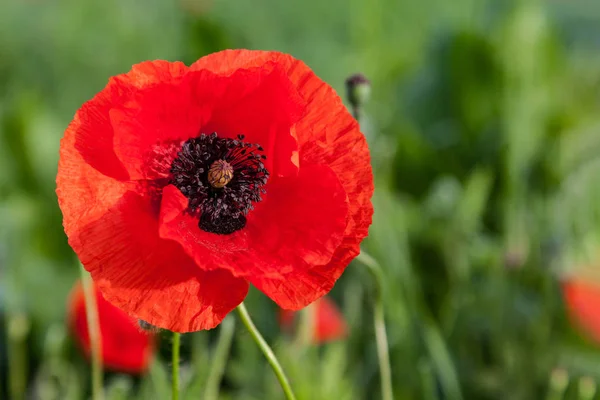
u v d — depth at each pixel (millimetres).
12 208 708
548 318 569
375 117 805
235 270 379
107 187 388
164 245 386
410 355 562
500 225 742
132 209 390
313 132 402
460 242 636
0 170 793
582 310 562
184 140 404
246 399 532
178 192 387
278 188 405
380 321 458
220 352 470
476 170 763
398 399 563
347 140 400
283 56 403
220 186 403
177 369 405
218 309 385
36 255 692
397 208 610
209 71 394
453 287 625
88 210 384
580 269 567
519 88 800
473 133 819
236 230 404
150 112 394
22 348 578
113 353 508
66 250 748
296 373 515
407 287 570
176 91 394
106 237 384
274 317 557
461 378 577
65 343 571
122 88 388
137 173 392
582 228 608
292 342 526
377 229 562
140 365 508
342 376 548
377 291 456
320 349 583
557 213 634
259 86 397
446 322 598
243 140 407
